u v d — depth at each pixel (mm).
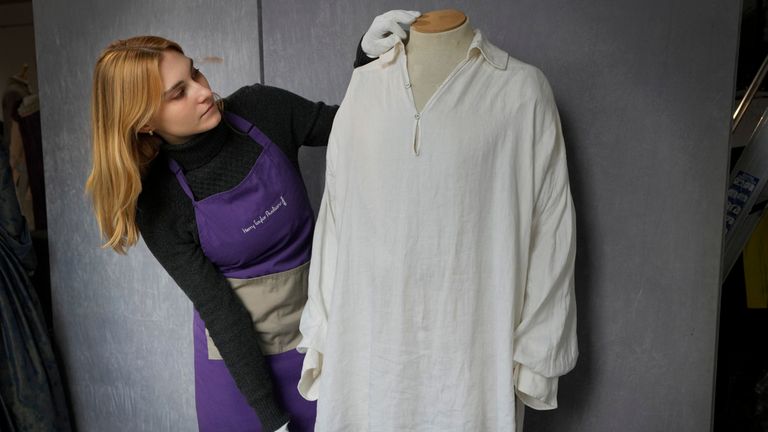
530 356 1248
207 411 1571
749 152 1733
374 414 1307
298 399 1591
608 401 1691
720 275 1576
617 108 1540
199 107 1246
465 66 1208
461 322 1232
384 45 1297
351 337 1331
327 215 1427
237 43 1782
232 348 1427
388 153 1229
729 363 2125
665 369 1640
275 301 1500
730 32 1461
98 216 1321
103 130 1234
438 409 1274
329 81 1732
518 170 1223
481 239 1219
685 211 1557
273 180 1396
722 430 2119
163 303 2031
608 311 1645
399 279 1230
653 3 1478
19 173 2729
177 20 1824
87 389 2189
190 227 1397
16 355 1964
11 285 1968
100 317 2117
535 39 1546
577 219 1613
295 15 1722
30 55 2828
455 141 1185
